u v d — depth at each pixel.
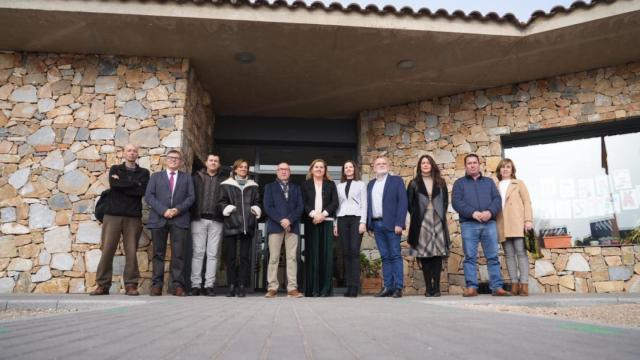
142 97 5.67
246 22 5.01
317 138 7.74
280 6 4.96
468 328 1.42
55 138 5.48
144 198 4.91
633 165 6.06
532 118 6.45
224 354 0.92
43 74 5.64
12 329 1.30
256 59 5.85
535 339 1.14
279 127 7.74
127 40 5.38
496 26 5.27
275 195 4.71
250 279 7.07
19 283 5.10
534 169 6.60
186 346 1.02
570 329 1.38
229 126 7.67
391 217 4.69
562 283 5.91
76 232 5.25
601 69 6.20
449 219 6.52
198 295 4.77
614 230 6.02
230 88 6.70
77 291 5.10
